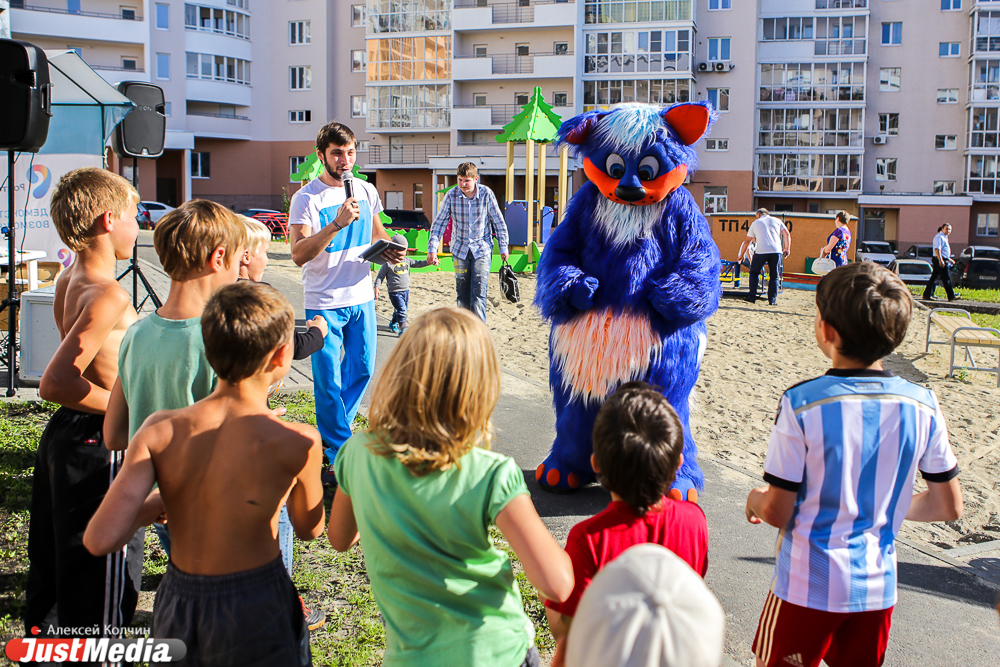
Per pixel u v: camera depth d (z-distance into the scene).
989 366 10.52
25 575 3.71
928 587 4.17
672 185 4.55
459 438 2.04
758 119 44.22
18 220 9.76
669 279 4.45
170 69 45.22
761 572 4.17
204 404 2.25
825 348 2.57
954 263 27.98
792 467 2.42
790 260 17.30
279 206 48.88
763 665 2.58
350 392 5.17
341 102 48.09
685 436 4.82
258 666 2.21
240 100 47.19
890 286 2.42
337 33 47.56
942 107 42.94
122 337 2.93
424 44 44.62
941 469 2.44
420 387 2.01
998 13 41.19
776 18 43.56
